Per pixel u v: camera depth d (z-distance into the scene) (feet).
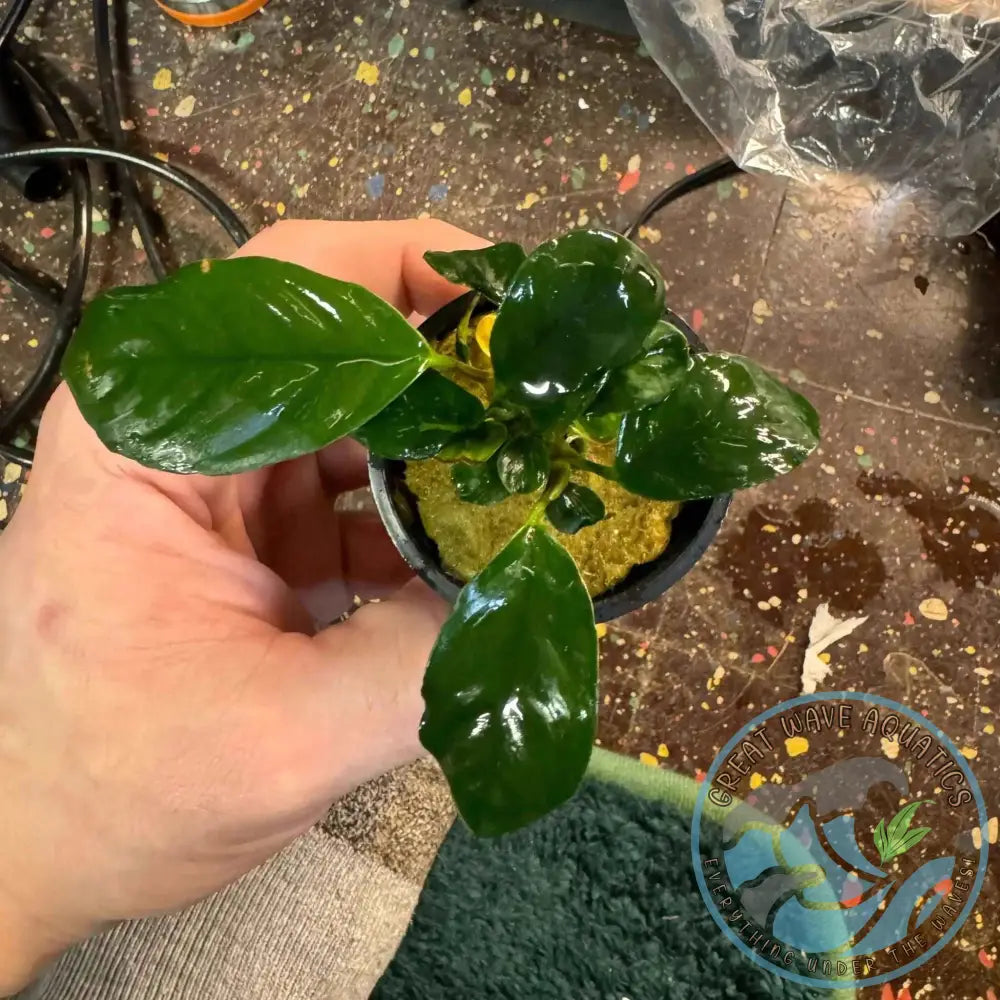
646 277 0.42
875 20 1.07
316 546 1.00
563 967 1.24
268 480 0.94
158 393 0.43
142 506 0.75
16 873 0.74
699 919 1.22
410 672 0.70
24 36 1.29
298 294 0.45
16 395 1.21
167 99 1.29
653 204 1.21
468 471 0.50
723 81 1.17
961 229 1.19
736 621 1.19
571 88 1.26
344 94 1.28
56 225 1.25
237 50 1.30
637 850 1.22
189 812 0.71
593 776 1.21
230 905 1.19
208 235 1.25
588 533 0.60
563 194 1.24
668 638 1.19
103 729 0.71
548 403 0.45
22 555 0.75
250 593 0.77
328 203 1.26
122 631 0.72
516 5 1.28
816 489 1.20
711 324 1.22
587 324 0.42
